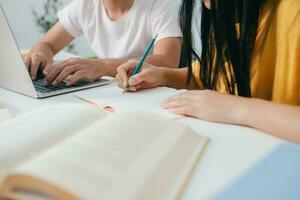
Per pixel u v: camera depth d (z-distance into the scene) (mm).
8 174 300
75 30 1400
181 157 421
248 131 541
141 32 1300
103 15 1340
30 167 308
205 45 810
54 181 294
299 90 695
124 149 381
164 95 746
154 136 434
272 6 727
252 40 726
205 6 773
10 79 752
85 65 879
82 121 486
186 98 647
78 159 338
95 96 742
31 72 872
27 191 298
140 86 794
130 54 1313
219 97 616
